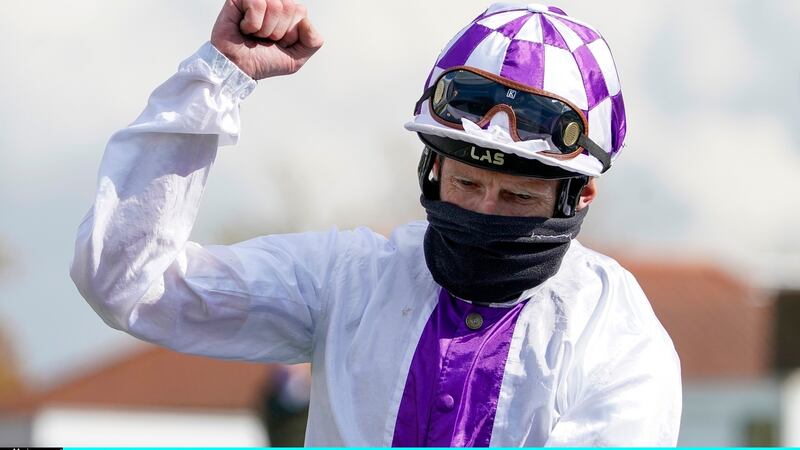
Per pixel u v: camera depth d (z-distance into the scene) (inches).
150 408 2053.4
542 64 385.1
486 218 382.0
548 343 392.8
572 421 377.1
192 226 397.7
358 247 421.4
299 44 405.7
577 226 397.1
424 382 391.5
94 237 383.6
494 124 378.6
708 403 2250.2
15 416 1967.3
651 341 396.2
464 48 393.4
